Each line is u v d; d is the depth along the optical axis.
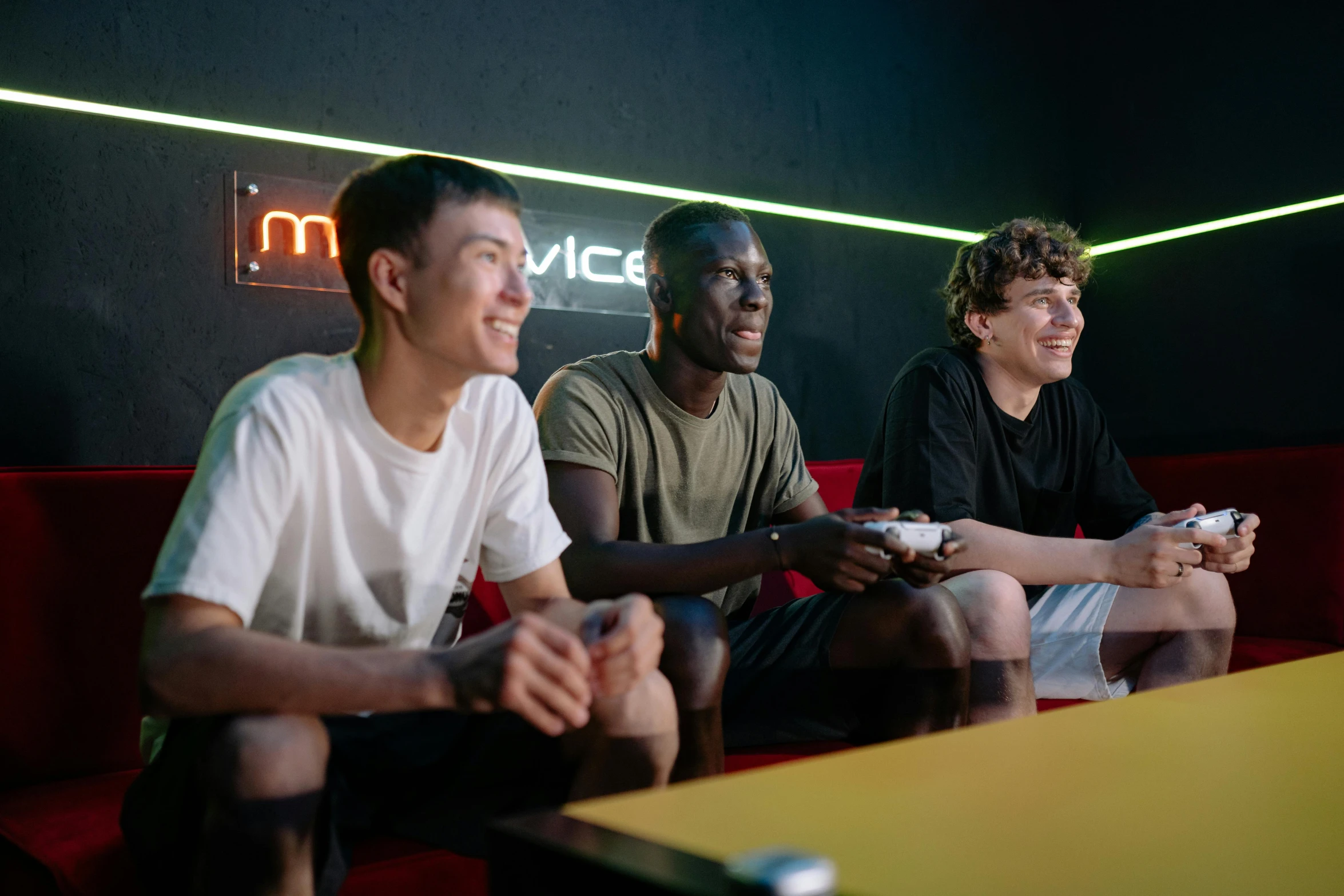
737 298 1.50
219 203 1.97
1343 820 0.63
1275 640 2.19
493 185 1.08
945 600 1.33
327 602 1.09
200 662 0.86
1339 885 0.53
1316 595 2.16
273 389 1.02
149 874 0.96
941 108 2.97
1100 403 3.11
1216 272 2.84
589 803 0.66
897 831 0.61
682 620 1.19
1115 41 3.08
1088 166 3.15
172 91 1.93
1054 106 3.16
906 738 1.34
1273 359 2.72
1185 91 2.91
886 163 2.86
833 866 0.49
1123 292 3.06
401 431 1.10
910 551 1.28
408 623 1.14
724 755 1.44
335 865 0.92
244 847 0.84
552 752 1.08
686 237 1.53
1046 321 1.78
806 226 2.71
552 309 2.31
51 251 1.82
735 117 2.61
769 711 1.45
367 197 1.05
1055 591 1.79
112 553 1.44
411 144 2.16
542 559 1.21
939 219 2.95
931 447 1.68
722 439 1.61
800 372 2.68
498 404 1.21
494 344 1.06
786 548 1.31
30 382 1.79
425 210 1.04
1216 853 0.57
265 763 0.84
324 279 2.06
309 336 2.06
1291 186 2.69
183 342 1.93
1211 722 0.87
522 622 0.86
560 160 2.35
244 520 0.95
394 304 1.05
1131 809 0.65
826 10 2.78
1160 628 1.68
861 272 2.80
